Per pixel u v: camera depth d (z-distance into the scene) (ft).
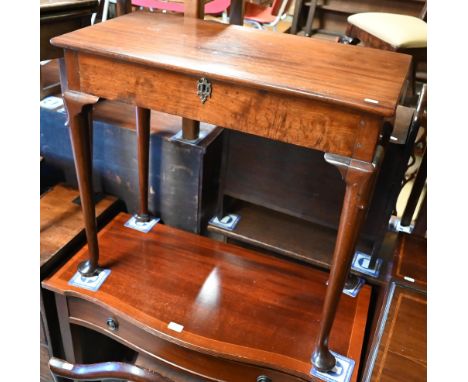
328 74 2.37
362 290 3.64
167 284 3.59
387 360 2.66
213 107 2.43
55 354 4.11
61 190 4.48
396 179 3.22
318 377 2.95
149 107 2.62
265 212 4.36
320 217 3.76
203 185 4.02
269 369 3.07
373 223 3.48
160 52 2.51
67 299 3.60
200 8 3.40
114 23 3.03
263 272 3.79
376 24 5.43
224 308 3.41
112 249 3.91
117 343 4.77
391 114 1.99
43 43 3.36
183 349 3.27
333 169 3.51
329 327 2.84
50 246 3.72
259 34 3.00
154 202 4.31
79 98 2.77
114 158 4.23
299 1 8.91
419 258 3.50
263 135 2.39
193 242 4.07
